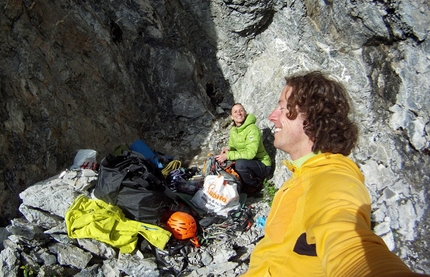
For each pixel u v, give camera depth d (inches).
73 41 136.3
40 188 105.8
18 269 93.5
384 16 110.3
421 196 110.6
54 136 119.6
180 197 114.3
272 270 35.6
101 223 98.3
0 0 115.7
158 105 157.8
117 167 104.7
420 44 108.0
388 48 115.2
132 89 153.8
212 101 165.0
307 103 37.1
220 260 103.3
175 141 153.6
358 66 121.4
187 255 102.8
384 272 21.7
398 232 111.3
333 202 29.8
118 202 102.6
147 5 153.4
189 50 159.8
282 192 38.5
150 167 107.2
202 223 109.4
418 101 110.6
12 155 109.3
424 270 106.3
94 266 96.4
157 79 157.2
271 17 146.2
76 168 117.2
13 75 114.8
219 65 163.0
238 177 125.6
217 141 152.3
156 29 155.6
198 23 157.8
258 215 118.7
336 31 123.6
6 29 116.8
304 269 33.2
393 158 115.2
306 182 35.0
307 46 135.5
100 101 139.7
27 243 96.8
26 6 123.3
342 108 37.2
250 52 157.0
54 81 126.3
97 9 147.8
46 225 101.0
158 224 102.4
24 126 113.5
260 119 148.2
